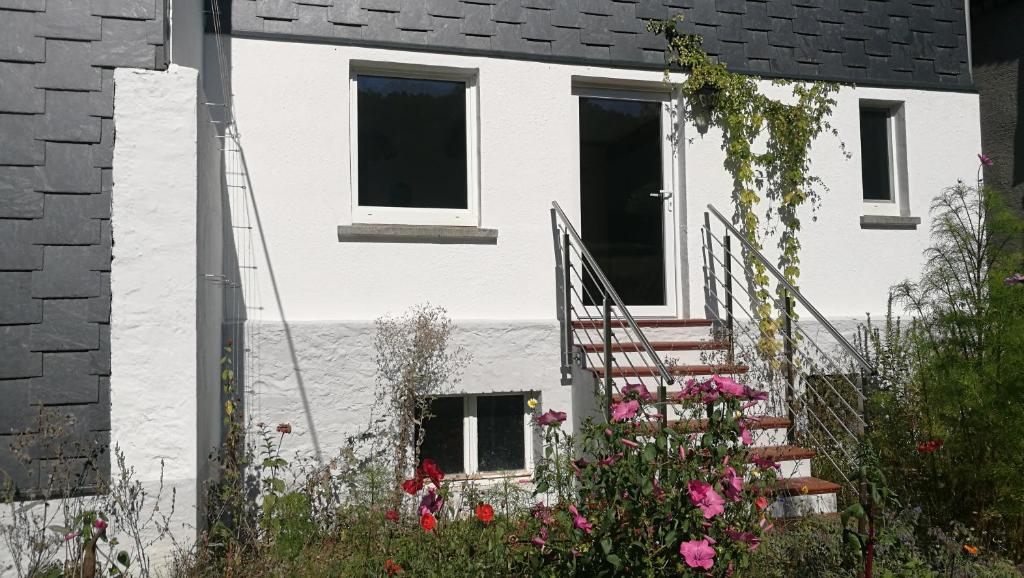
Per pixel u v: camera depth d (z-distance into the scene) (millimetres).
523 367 6328
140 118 4523
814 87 7414
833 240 7434
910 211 7703
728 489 3498
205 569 4352
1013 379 4840
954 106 7906
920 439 5406
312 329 5883
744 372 6316
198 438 4551
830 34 7570
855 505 3715
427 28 6422
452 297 6344
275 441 5762
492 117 6547
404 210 6449
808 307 5980
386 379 5988
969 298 5457
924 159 7785
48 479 4270
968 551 4539
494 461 6430
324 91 6164
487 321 6277
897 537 3971
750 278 7094
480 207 6500
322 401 5863
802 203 7363
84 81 4480
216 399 5422
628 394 3758
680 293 7156
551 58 6699
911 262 7613
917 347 5703
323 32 6172
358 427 5914
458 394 6223
